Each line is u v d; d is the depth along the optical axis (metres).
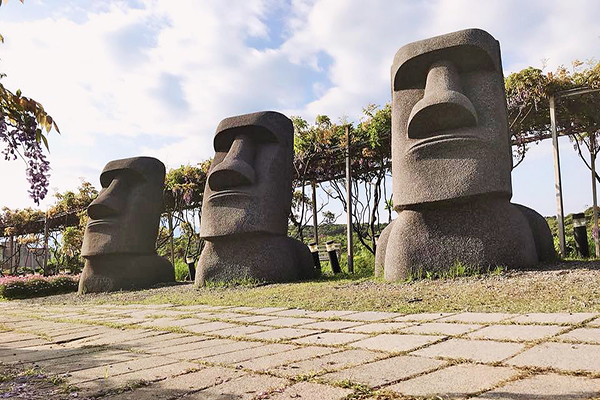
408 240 7.04
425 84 7.41
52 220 20.14
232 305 6.32
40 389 2.48
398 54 7.48
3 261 24.39
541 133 10.38
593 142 10.04
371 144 11.08
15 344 4.34
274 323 4.52
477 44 6.86
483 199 6.70
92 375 2.78
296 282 8.67
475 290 5.39
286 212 9.54
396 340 3.22
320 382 2.32
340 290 6.59
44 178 2.02
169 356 3.26
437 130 6.95
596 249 9.73
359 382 2.27
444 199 6.68
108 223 10.91
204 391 2.31
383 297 5.56
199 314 5.64
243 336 3.92
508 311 4.00
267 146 9.62
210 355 3.21
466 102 6.68
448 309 4.43
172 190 15.24
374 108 11.02
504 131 6.87
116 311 6.84
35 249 22.97
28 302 10.35
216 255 9.27
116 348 3.78
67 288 13.02
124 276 10.87
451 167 6.72
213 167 9.75
